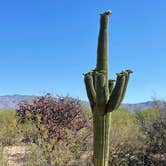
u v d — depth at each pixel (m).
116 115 20.19
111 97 8.27
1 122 16.86
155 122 16.16
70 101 15.55
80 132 14.67
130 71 8.37
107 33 8.52
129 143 14.88
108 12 8.49
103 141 8.37
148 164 14.99
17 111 15.48
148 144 15.48
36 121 14.57
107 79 8.34
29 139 13.73
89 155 13.71
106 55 8.46
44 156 12.92
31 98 15.58
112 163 14.32
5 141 14.14
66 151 13.25
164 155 15.38
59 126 14.39
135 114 20.94
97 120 8.37
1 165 12.29
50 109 15.13
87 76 8.41
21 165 12.44
